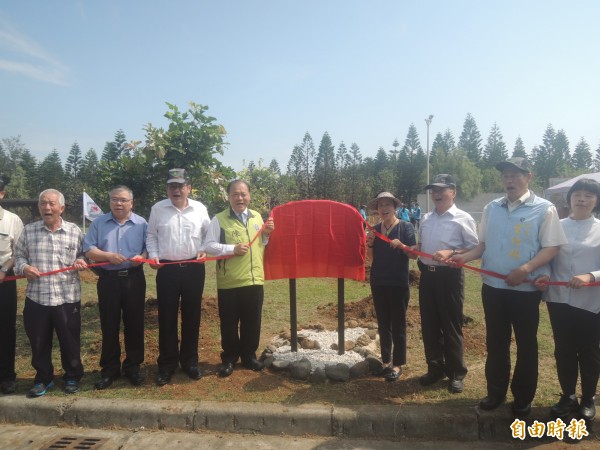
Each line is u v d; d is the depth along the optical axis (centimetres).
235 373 453
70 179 7025
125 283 430
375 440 357
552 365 475
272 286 929
